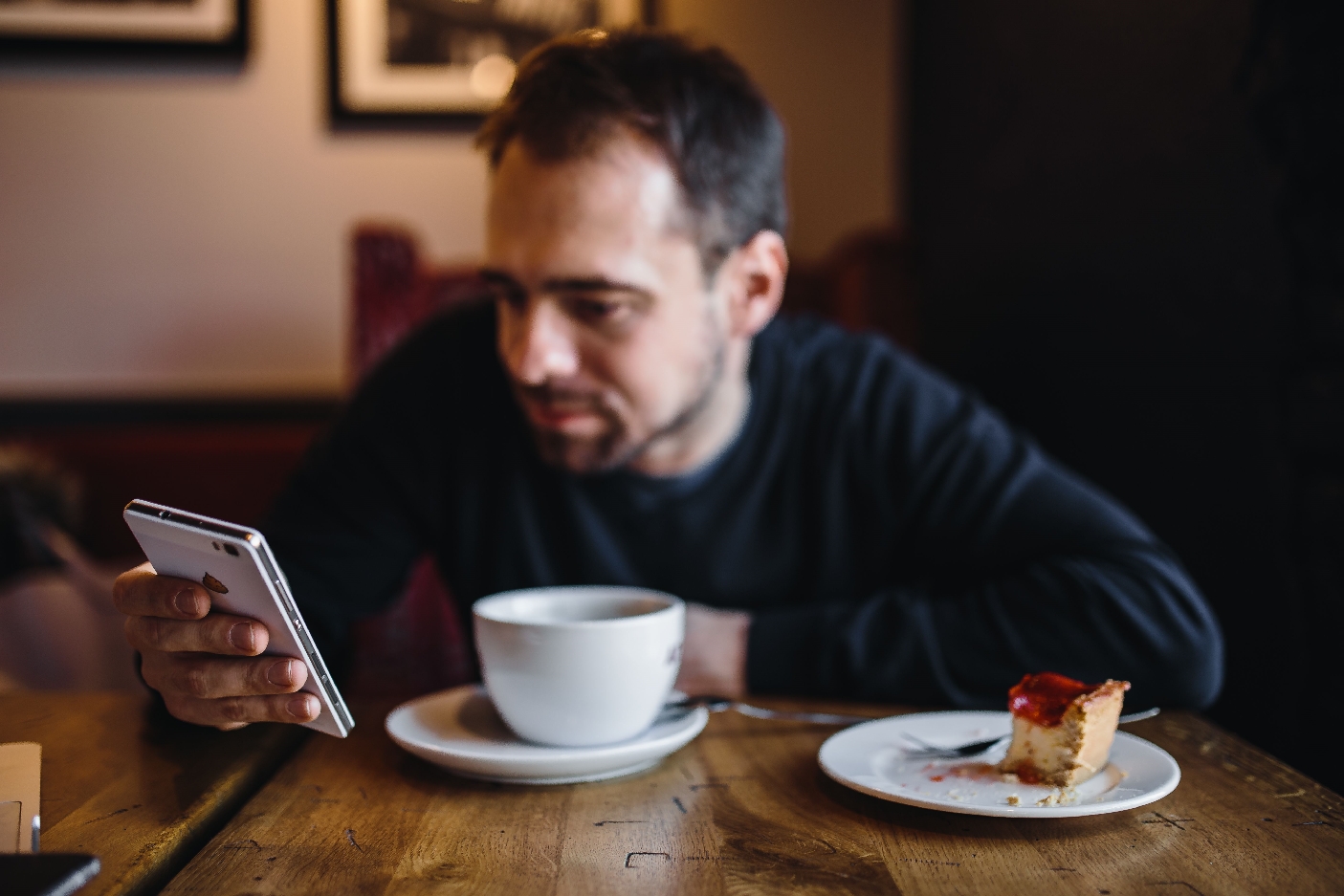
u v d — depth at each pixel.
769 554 1.11
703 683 0.88
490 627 0.68
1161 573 0.88
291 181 2.40
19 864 0.43
